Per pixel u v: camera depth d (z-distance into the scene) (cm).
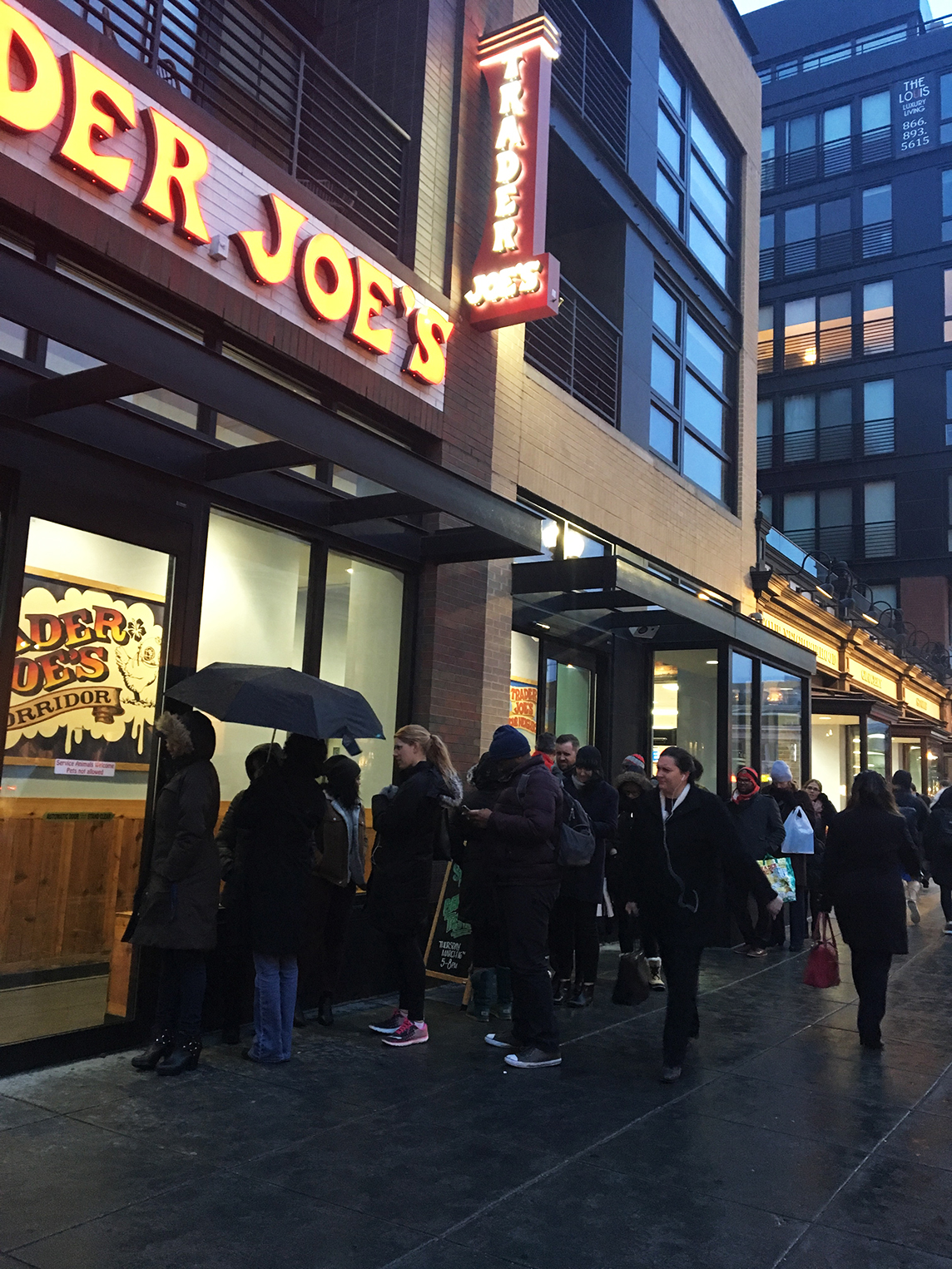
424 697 779
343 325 686
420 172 800
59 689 531
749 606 1466
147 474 558
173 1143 403
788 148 3641
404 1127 438
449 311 809
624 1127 451
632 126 1170
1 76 463
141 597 570
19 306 384
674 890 534
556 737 736
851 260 3462
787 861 995
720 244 1474
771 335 3575
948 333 3297
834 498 3400
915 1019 705
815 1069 564
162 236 554
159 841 502
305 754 537
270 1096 470
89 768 550
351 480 730
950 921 1156
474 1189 374
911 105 3447
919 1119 479
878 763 2089
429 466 613
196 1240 322
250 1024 596
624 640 1152
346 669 727
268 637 662
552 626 996
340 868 616
